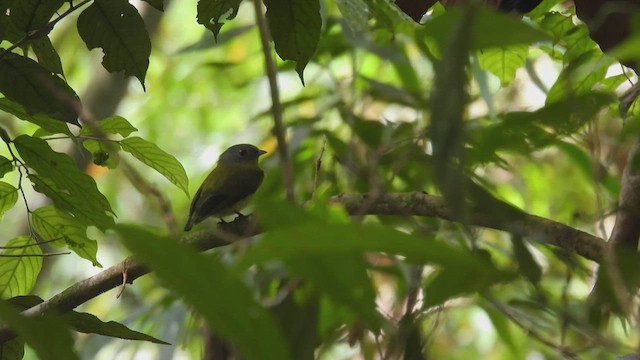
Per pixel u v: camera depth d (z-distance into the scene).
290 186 3.99
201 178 15.48
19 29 5.95
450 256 2.41
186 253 2.29
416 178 8.18
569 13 7.23
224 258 8.14
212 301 2.31
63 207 6.40
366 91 11.25
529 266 4.66
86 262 16.67
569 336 6.79
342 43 11.12
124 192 17.41
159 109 19.02
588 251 5.68
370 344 6.60
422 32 2.47
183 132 19.52
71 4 5.93
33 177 6.34
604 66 6.07
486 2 5.30
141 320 10.22
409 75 11.12
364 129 9.98
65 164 6.12
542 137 3.32
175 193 17.20
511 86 13.30
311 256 2.53
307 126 10.68
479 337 13.88
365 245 2.37
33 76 5.79
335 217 3.66
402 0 5.79
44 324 2.49
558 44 7.71
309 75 15.56
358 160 9.70
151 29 14.49
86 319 4.84
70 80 17.58
